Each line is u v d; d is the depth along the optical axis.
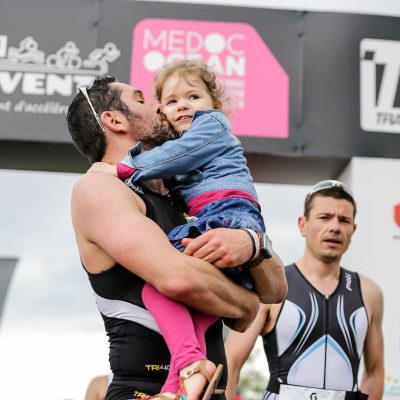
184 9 7.76
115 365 2.66
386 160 7.64
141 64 7.64
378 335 5.16
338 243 5.04
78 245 2.77
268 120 7.64
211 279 2.59
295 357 4.86
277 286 2.96
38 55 7.62
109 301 2.67
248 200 3.11
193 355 2.53
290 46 7.77
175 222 2.91
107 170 2.89
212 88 3.90
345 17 7.87
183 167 3.03
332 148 7.64
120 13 7.71
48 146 7.62
